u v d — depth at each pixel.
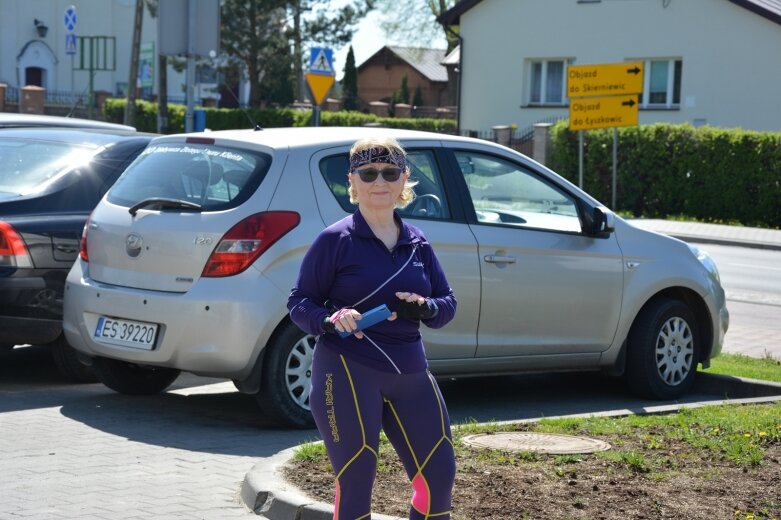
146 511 7.24
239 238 9.31
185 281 9.41
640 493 7.26
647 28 50.41
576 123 36.66
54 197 11.38
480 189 10.63
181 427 9.70
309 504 7.01
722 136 39.12
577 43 52.53
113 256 9.93
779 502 7.12
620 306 11.27
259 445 9.10
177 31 20.97
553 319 10.85
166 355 9.44
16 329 10.95
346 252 5.59
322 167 9.82
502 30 54.69
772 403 10.51
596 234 11.16
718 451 8.30
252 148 9.80
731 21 48.16
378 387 5.50
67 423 9.74
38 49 78.12
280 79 69.75
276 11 68.25
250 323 9.23
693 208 39.88
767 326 17.58
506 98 54.84
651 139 40.47
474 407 11.03
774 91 47.41
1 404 10.48
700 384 12.12
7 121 13.70
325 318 5.39
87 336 10.05
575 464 7.92
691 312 11.77
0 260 10.88
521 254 10.62
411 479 5.67
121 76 81.00
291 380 9.55
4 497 7.47
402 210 10.07
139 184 10.18
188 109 21.22
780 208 38.19
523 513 6.84
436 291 5.79
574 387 12.22
